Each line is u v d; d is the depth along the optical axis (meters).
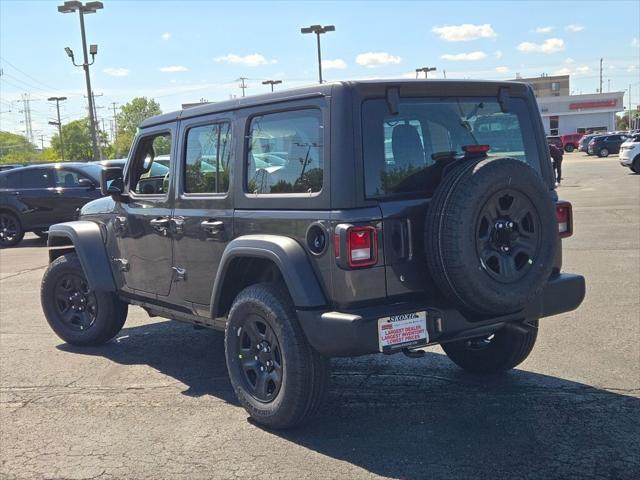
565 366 5.32
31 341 6.85
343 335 3.74
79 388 5.35
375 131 3.90
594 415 4.34
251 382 4.47
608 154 49.81
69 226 6.28
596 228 12.98
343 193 3.80
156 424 4.55
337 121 3.84
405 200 3.94
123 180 5.89
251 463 3.90
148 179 5.60
